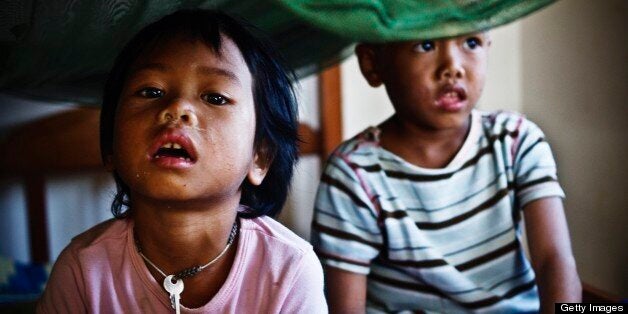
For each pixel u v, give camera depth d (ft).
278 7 3.04
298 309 2.82
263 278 2.82
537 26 6.36
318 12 2.65
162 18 2.75
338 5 2.62
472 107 3.67
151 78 2.55
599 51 5.69
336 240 3.87
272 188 3.04
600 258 5.81
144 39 2.68
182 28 2.67
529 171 3.87
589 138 5.86
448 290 3.82
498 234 3.85
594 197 5.84
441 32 2.82
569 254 3.76
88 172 6.53
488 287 3.86
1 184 6.23
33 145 5.87
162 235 2.67
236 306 2.80
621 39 5.46
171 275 2.74
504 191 3.85
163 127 2.44
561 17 6.07
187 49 2.60
